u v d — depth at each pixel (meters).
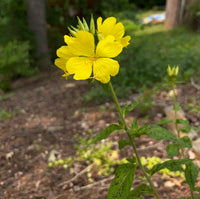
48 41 8.07
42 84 6.45
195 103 3.88
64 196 2.56
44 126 4.14
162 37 8.27
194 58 5.48
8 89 6.50
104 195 2.49
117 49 0.98
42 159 3.26
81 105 4.69
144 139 3.33
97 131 3.70
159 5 18.48
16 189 2.74
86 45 1.01
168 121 1.40
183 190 2.36
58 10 9.80
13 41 7.62
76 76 0.99
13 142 3.74
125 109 1.30
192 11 9.58
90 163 3.03
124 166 1.34
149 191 1.44
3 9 8.02
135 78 4.82
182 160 1.37
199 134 3.08
